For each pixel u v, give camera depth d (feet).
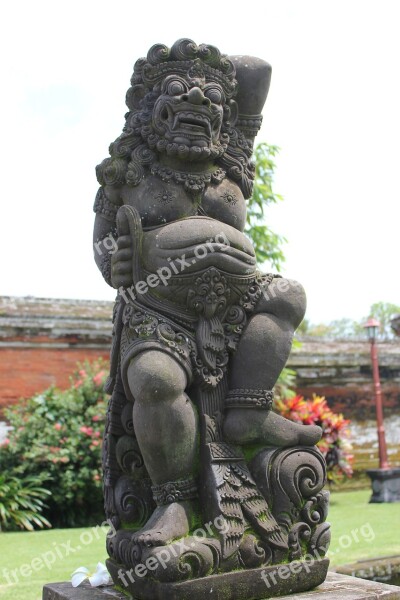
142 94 9.35
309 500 8.55
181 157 8.80
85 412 24.48
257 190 25.17
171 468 8.00
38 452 23.27
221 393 8.59
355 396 33.60
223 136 9.31
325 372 33.06
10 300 29.45
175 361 8.14
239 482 8.24
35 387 28.63
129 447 8.84
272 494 8.42
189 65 9.02
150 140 9.00
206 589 7.47
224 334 8.67
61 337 29.40
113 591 8.54
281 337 8.69
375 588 8.34
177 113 8.76
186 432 8.02
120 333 8.93
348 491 31.83
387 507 23.90
